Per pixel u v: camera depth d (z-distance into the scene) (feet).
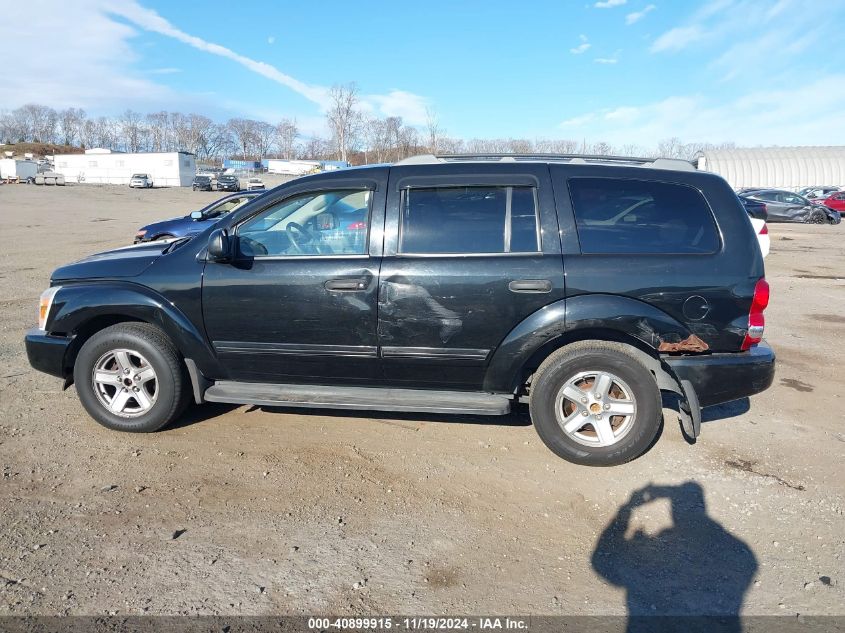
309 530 10.41
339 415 15.24
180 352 13.80
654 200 12.55
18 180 228.22
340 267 12.78
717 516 10.94
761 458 13.17
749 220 12.50
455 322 12.49
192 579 9.08
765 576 9.32
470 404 12.81
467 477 12.26
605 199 12.58
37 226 73.20
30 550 9.66
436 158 14.03
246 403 13.29
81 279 14.03
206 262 13.38
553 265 12.24
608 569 9.48
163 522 10.55
